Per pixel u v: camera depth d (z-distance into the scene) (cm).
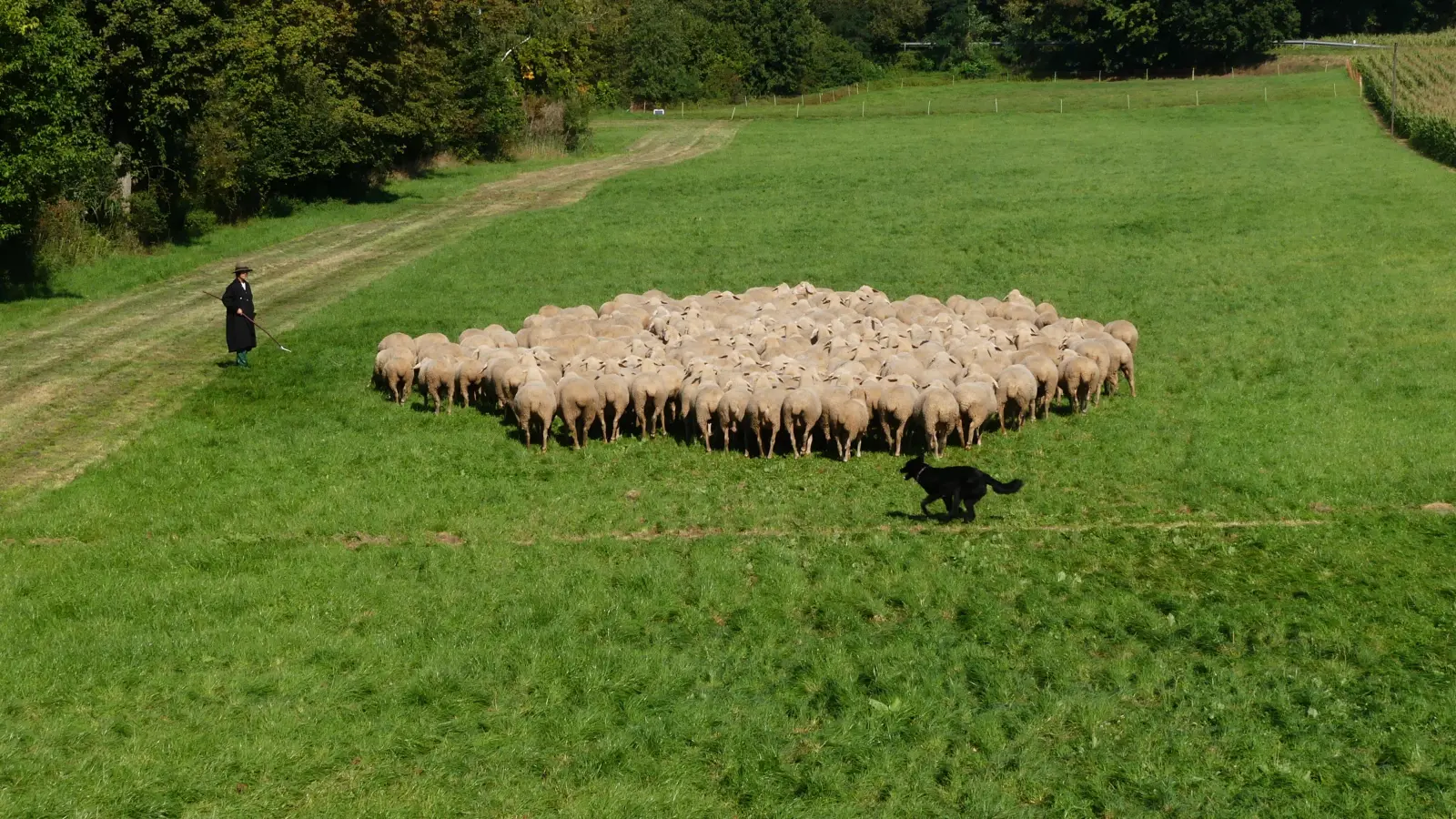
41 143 3259
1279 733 1391
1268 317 3516
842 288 4053
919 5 12300
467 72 7106
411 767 1329
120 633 1590
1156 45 11225
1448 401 2678
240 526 1997
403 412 2650
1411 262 4131
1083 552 1900
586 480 2244
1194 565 1850
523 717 1424
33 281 3688
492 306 3672
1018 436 2503
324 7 5338
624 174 6706
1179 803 1267
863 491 2177
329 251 4550
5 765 1296
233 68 4475
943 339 2827
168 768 1305
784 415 2330
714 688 1494
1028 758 1348
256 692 1462
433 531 2009
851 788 1303
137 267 4041
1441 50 10119
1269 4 10619
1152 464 2305
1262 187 5559
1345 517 2047
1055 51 11888
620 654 1559
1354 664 1549
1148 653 1571
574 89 8538
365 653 1553
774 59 11506
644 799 1276
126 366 2952
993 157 6875
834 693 1477
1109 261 4362
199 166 4697
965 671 1532
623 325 3000
